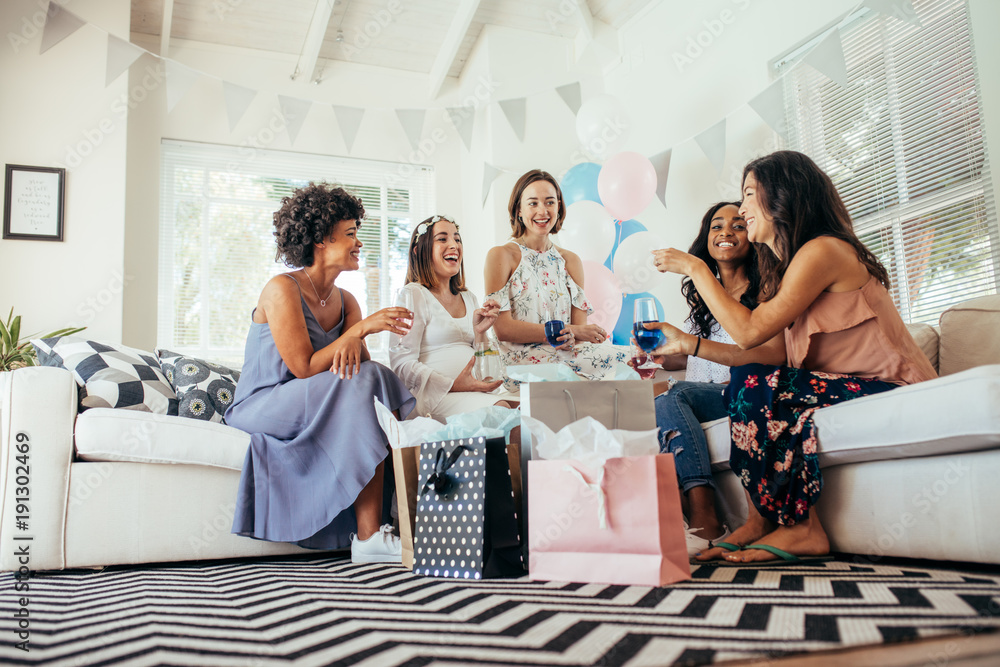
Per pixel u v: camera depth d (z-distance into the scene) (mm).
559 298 2883
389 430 1694
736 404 1616
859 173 3234
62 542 1719
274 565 1784
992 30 2645
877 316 1576
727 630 849
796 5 3420
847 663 712
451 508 1441
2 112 3943
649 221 4395
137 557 1776
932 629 806
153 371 2281
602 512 1243
